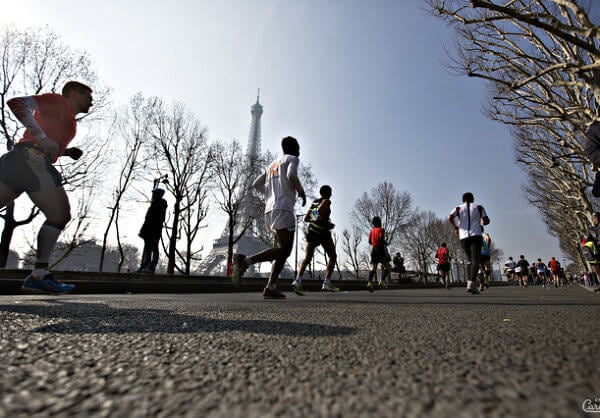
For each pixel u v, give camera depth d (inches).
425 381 37.8
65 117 124.8
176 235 933.2
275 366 45.5
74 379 39.1
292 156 192.7
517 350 50.6
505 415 28.2
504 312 109.3
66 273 315.6
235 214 1141.1
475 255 293.4
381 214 1717.5
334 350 54.5
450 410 29.7
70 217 130.0
